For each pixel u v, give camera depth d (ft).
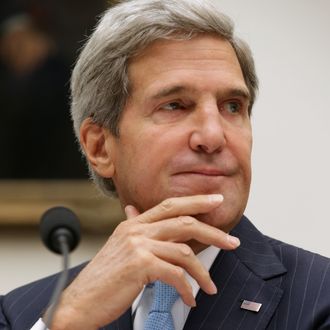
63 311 15.56
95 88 17.44
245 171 16.33
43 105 29.71
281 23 30.04
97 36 17.37
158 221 15.47
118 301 15.34
